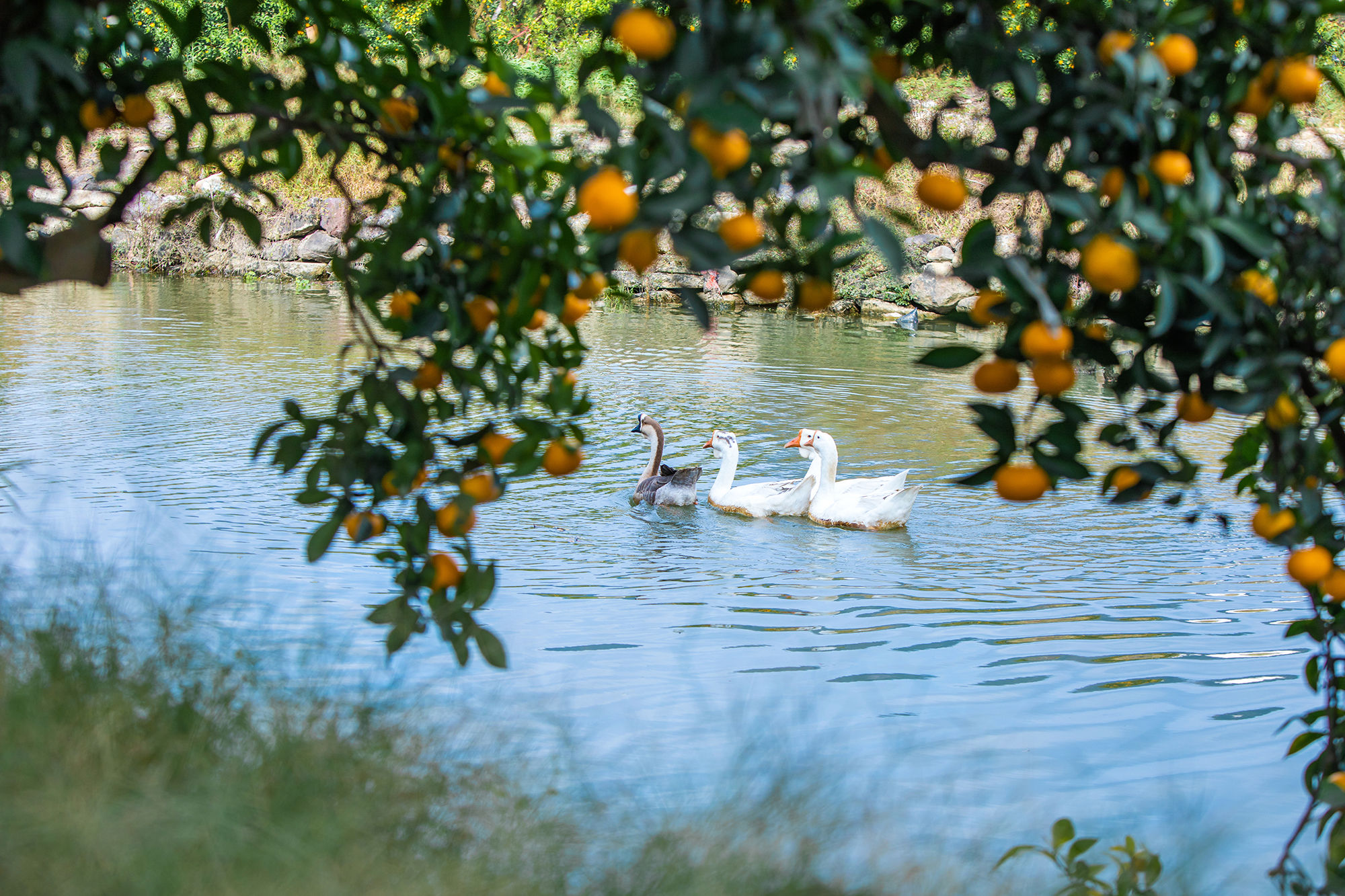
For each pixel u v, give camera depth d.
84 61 4.34
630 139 3.21
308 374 22.27
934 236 35.09
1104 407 21.48
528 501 15.10
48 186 3.67
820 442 15.11
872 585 11.91
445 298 3.98
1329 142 3.21
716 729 7.16
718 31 2.57
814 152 2.70
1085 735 7.80
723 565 12.53
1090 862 5.27
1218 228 2.81
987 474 3.22
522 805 3.87
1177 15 2.95
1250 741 7.79
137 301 32.72
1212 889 5.16
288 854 3.06
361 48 4.19
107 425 17.30
